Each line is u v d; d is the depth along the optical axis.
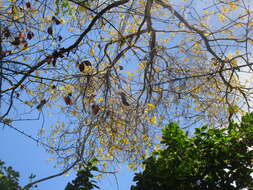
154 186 5.62
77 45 7.37
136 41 9.05
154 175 5.64
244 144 5.72
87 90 8.16
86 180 5.37
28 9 7.09
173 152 5.74
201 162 5.70
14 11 7.01
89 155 8.18
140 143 8.81
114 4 8.05
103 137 8.68
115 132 8.59
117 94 8.50
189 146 5.76
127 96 8.59
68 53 7.12
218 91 9.34
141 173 5.72
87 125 8.39
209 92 9.21
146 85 8.72
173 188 5.63
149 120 8.79
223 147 5.72
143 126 8.67
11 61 5.91
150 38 9.32
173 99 8.67
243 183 5.60
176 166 5.63
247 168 5.62
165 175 5.62
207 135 5.79
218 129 5.79
